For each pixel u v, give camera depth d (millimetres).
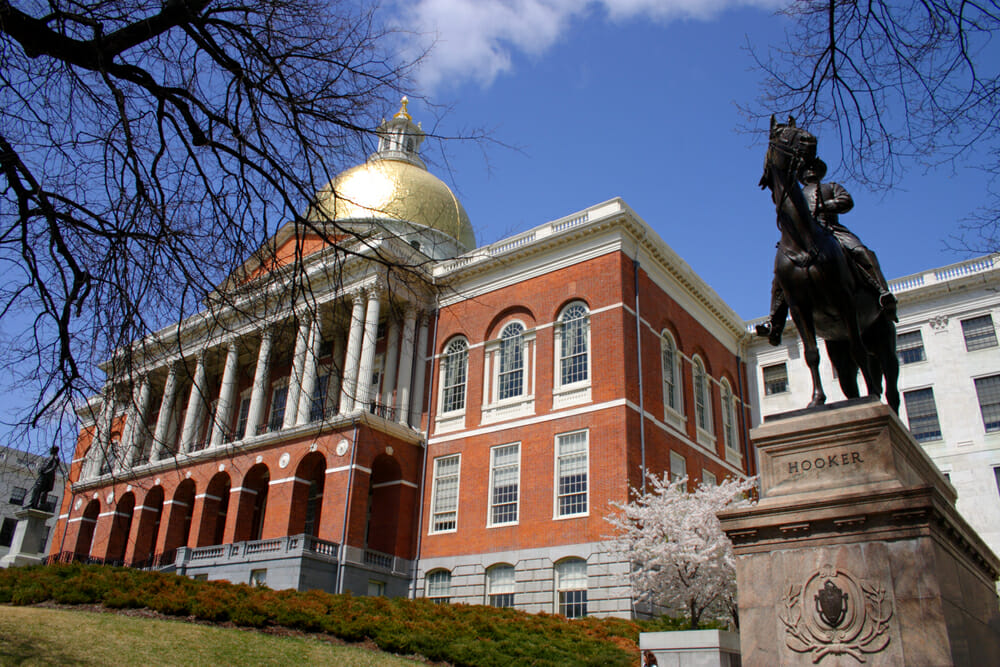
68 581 23234
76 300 9562
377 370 43062
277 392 47125
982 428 40844
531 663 19672
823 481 9016
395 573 36844
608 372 35312
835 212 11008
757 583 8789
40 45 8969
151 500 47406
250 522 41375
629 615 30109
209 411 10898
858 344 10039
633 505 30719
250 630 20312
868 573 8156
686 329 42438
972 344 42469
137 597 21922
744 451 46250
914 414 43094
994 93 8906
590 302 37250
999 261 42656
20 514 44438
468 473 38031
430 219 40969
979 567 9578
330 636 20766
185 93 9719
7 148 8898
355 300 39375
